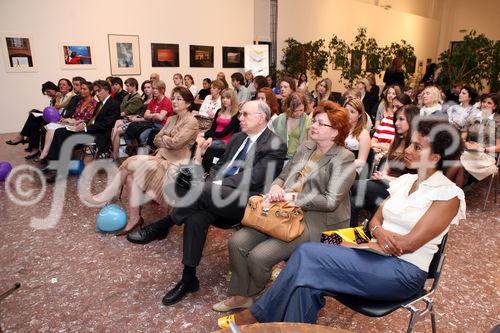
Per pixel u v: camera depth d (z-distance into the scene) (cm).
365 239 162
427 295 150
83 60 675
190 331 179
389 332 181
